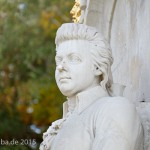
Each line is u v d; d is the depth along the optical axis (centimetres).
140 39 556
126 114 470
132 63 566
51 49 1527
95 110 482
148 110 505
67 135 480
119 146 457
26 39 1548
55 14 1543
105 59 507
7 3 1556
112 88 514
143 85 538
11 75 1616
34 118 1527
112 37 618
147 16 546
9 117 1569
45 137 517
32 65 1590
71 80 500
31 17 1555
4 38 1547
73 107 510
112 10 615
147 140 487
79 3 672
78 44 505
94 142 465
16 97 1603
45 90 1512
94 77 506
